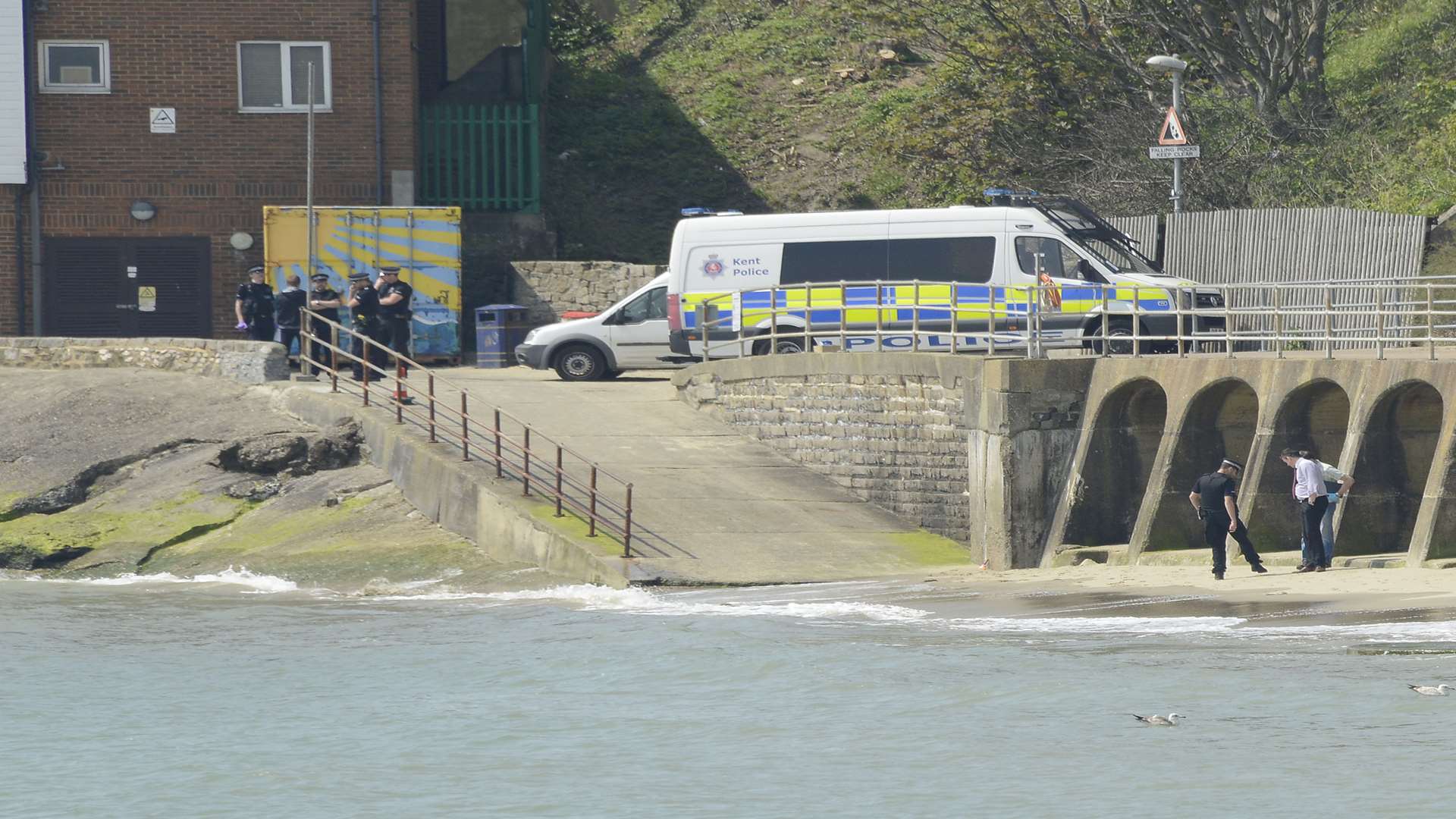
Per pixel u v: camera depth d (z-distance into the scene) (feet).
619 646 236.63
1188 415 290.97
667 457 338.13
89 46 437.99
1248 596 247.70
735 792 177.78
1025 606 252.62
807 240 365.20
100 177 437.99
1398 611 230.27
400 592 286.46
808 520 317.63
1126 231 399.44
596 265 444.55
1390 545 276.21
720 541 298.97
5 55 432.25
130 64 437.17
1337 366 269.64
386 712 209.87
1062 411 302.45
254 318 391.04
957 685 208.85
